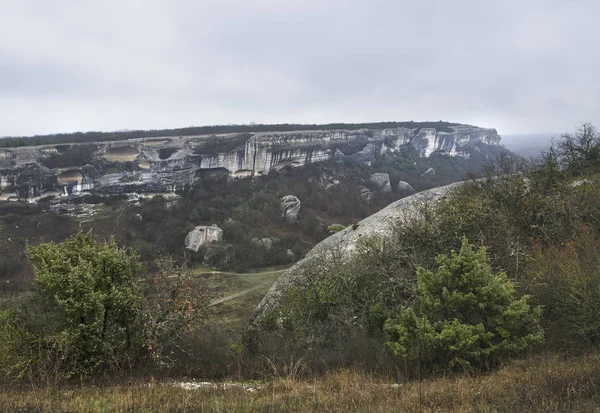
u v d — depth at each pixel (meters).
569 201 13.00
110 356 9.09
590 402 5.18
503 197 14.39
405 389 6.71
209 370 10.05
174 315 10.26
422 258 11.70
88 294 8.81
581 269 8.09
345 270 12.77
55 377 8.04
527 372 6.57
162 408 6.32
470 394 6.00
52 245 9.84
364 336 10.09
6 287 26.89
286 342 11.39
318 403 6.35
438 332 7.68
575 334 7.72
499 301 7.68
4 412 6.04
